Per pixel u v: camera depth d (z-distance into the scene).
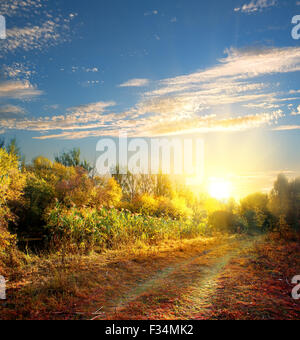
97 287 5.69
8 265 6.64
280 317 4.11
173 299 5.09
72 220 10.07
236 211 25.84
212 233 19.38
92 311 4.55
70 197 16.98
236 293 5.20
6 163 11.55
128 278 6.48
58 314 4.39
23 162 20.30
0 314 4.25
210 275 6.77
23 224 12.88
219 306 4.64
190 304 4.84
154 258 8.55
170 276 6.75
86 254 8.65
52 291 5.23
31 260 7.32
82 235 9.73
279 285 5.50
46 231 11.44
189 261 8.53
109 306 4.80
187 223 18.28
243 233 19.67
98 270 6.82
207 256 9.35
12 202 11.85
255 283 5.72
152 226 13.19
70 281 5.77
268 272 6.50
